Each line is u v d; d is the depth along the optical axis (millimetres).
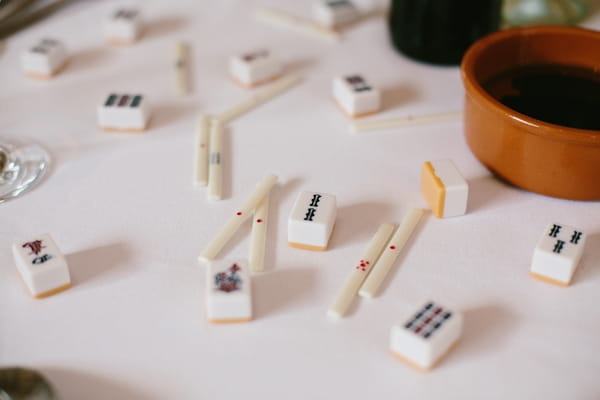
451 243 603
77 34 798
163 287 576
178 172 656
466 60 649
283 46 783
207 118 701
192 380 531
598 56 673
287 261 590
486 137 633
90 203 632
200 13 828
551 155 604
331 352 543
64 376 534
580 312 562
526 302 567
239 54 771
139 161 666
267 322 557
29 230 613
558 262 568
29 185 646
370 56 769
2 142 678
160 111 711
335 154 671
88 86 737
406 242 602
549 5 787
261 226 609
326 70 754
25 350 545
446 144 678
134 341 549
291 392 526
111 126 692
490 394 524
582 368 535
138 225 616
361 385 529
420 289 574
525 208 625
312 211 595
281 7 835
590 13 803
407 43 753
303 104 720
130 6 836
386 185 644
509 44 673
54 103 720
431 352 527
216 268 564
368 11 829
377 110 705
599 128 625
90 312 564
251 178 650
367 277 579
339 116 707
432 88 731
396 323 543
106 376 534
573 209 624
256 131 693
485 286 576
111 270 586
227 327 555
